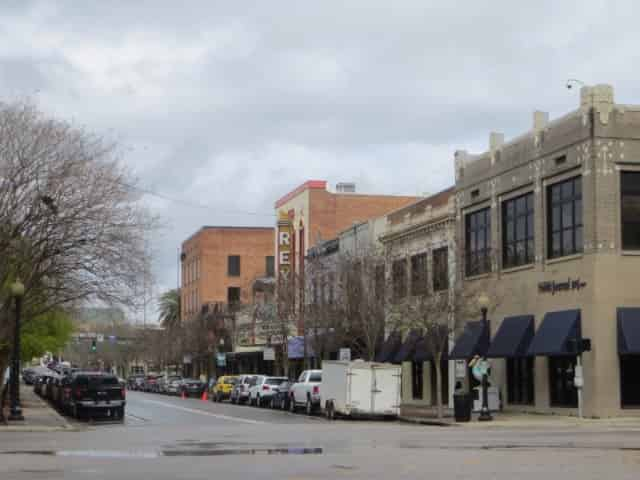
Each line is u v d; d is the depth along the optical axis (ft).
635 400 120.88
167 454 67.62
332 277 174.81
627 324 119.14
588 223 122.72
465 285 146.82
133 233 130.41
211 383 252.42
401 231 177.68
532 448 70.59
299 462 60.34
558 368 130.62
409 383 178.40
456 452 67.00
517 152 142.61
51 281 133.90
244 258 364.99
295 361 244.83
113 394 142.20
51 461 62.23
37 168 121.80
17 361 122.42
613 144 122.31
